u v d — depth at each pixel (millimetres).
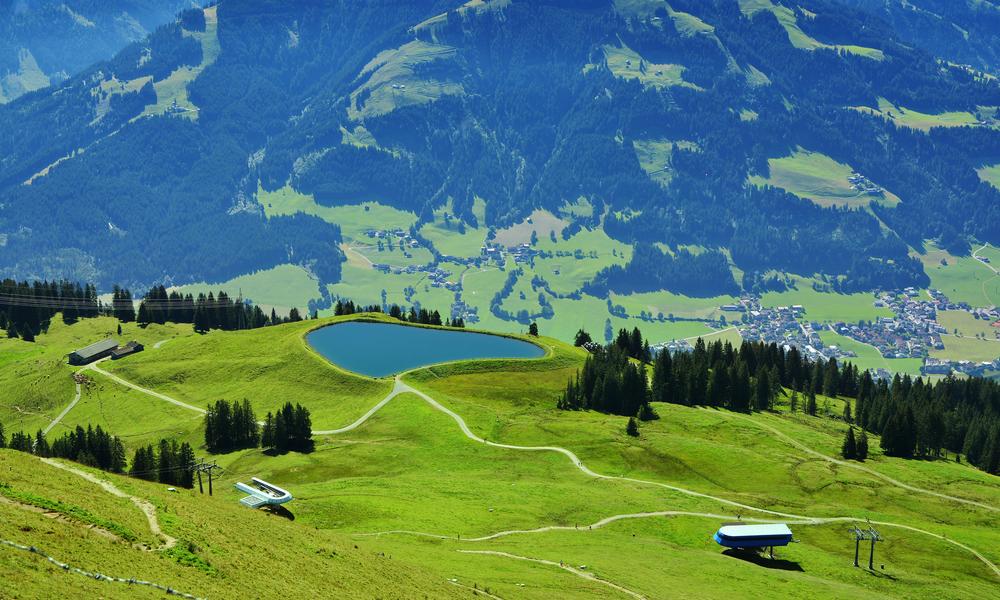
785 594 124688
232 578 76312
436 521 145250
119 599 63281
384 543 123062
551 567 121062
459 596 95125
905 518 180250
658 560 133875
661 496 177500
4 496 76188
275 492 136750
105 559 69938
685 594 116625
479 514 154125
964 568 154875
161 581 69750
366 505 150000
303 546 95188
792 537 160250
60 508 77250
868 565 151000
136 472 177125
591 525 155250
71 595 61000
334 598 80438
